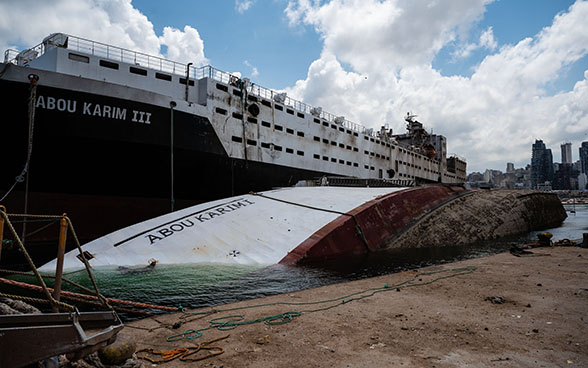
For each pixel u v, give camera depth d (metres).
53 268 11.95
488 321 5.90
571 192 180.00
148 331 5.73
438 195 25.31
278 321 6.11
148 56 22.42
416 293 8.05
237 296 8.94
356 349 4.79
